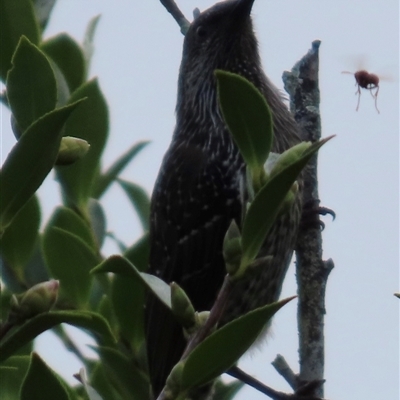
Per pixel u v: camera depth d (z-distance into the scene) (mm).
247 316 3164
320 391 7047
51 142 3141
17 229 5289
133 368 5324
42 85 3553
